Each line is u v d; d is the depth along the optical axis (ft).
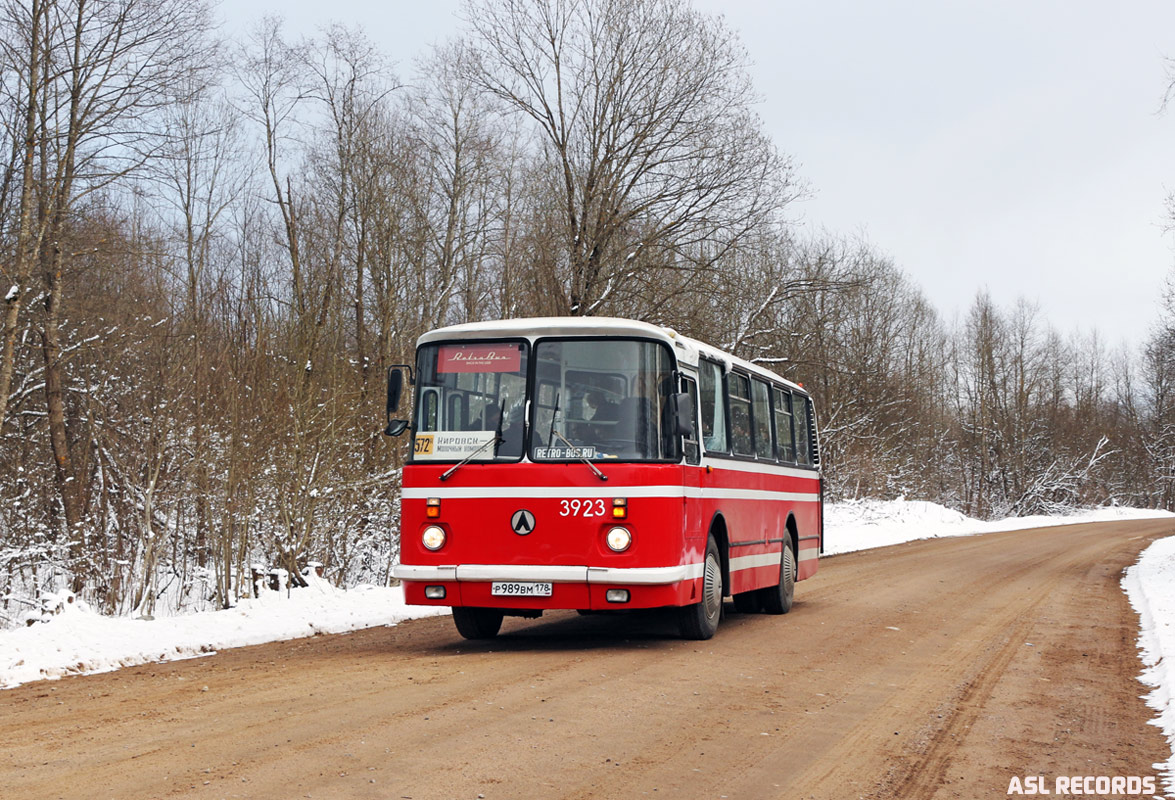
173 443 57.47
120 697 29.04
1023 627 46.24
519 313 110.22
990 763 22.82
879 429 190.80
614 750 22.94
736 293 102.89
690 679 31.94
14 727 25.09
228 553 55.21
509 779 20.40
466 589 37.24
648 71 100.68
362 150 118.42
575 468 36.83
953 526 159.74
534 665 34.45
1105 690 31.55
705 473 40.88
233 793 19.15
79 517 63.82
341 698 28.35
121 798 18.80
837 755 23.16
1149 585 64.23
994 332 252.42
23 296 69.82
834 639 41.86
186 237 111.75
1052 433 249.55
